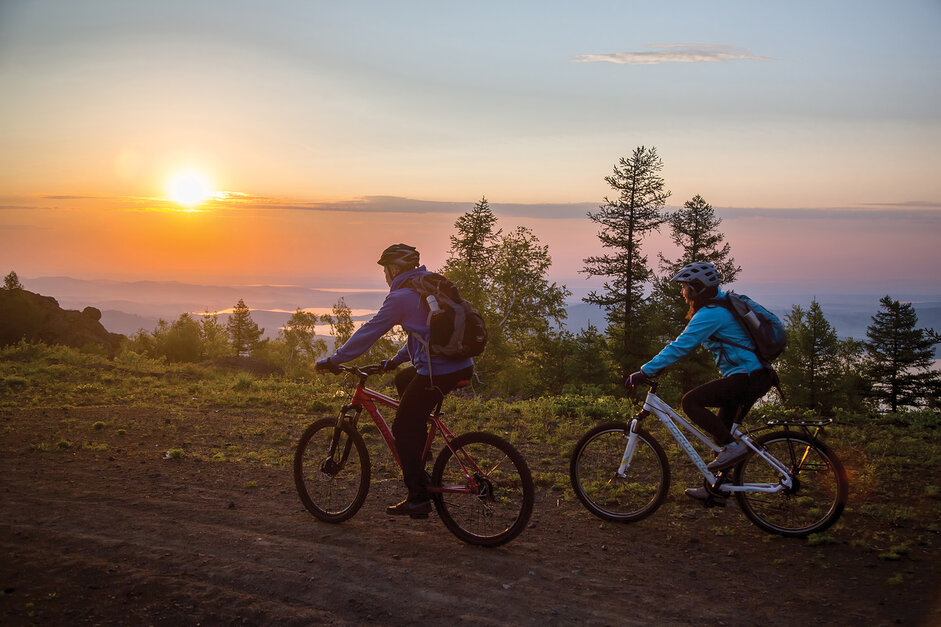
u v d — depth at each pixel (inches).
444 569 168.4
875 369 2272.4
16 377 494.6
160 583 152.6
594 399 416.8
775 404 361.7
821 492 198.1
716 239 2119.8
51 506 203.5
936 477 255.8
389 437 194.9
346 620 141.5
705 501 207.6
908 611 150.6
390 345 1476.4
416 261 189.2
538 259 1895.9
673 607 152.7
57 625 133.7
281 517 204.8
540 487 245.8
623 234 2012.8
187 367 714.8
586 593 158.6
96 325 1334.9
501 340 1779.0
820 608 153.0
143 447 295.9
